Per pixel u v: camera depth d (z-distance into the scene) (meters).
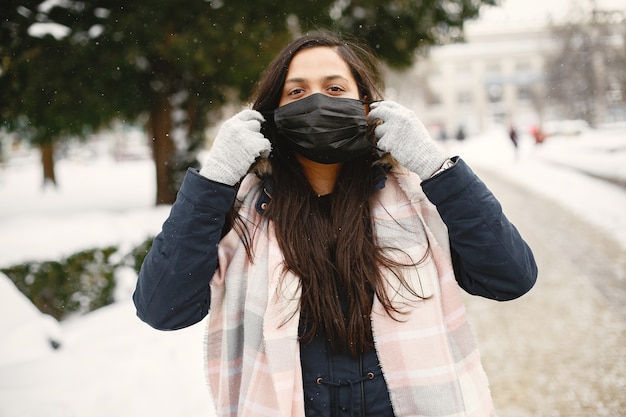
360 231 1.44
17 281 5.45
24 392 3.36
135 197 15.50
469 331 1.47
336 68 1.56
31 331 4.14
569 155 19.16
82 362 3.90
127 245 6.39
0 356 3.84
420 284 1.42
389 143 1.42
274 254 1.42
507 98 63.47
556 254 7.10
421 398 1.35
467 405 1.41
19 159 47.66
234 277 1.45
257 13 7.36
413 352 1.37
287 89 1.58
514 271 1.39
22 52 7.66
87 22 7.79
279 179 1.54
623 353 4.09
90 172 31.03
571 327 4.68
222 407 1.43
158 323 1.41
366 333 1.39
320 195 1.60
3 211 13.65
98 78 8.20
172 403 3.34
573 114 34.72
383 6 8.44
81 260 5.89
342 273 1.40
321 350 1.38
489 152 28.94
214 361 1.50
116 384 3.54
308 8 7.53
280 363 1.34
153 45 7.62
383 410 1.37
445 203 1.39
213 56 7.51
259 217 1.52
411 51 9.62
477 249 1.38
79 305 5.85
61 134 10.21
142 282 1.42
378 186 1.52
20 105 8.74
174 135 10.70
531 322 4.88
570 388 3.64
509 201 11.83
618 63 23.33
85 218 8.80
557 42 29.05
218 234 1.41
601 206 10.03
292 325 1.36
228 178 1.39
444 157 1.42
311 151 1.49
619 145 19.06
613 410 3.34
